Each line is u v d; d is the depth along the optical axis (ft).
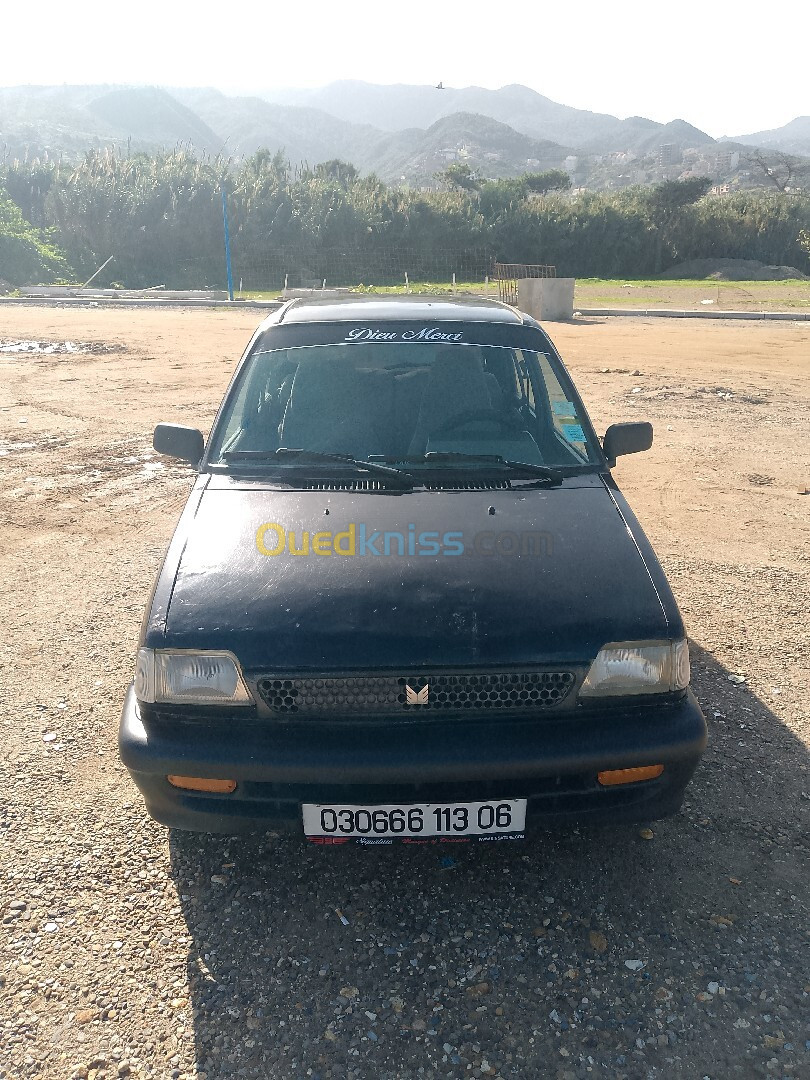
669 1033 7.31
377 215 168.45
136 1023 7.39
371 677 7.93
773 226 202.08
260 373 11.96
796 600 16.16
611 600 8.53
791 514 21.24
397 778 7.69
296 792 7.88
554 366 12.34
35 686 12.87
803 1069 6.99
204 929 8.40
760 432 29.89
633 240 190.90
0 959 8.00
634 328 64.08
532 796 7.98
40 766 10.91
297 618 8.21
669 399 35.40
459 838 8.05
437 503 9.96
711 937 8.32
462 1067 7.03
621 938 8.30
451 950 8.18
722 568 17.70
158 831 9.79
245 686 7.98
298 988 7.75
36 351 49.65
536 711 8.10
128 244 149.69
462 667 7.95
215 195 153.79
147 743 7.97
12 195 164.86
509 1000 7.64
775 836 9.76
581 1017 7.47
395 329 12.37
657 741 7.98
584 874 9.18
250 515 9.77
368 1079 6.91
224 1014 7.48
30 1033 7.29
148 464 25.45
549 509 9.96
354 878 9.14
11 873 9.05
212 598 8.47
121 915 8.55
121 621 15.10
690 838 9.73
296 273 156.56
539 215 188.85
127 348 51.44
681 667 8.32
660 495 22.67
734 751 11.33
